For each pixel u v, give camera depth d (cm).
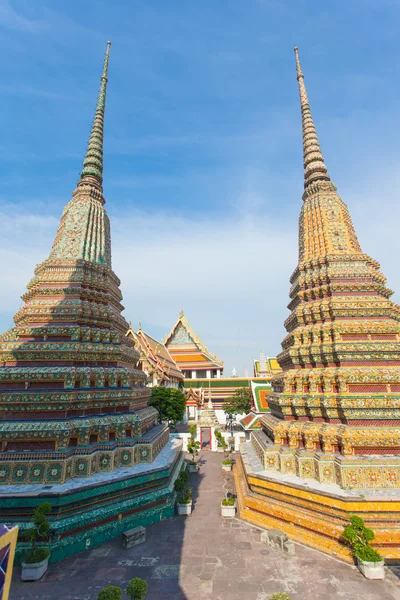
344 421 1480
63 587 1009
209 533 1383
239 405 4972
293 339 1873
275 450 1623
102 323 1900
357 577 1054
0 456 1362
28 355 1608
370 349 1560
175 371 5722
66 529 1198
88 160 2362
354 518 1110
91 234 2092
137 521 1436
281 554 1197
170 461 1770
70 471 1392
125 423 1683
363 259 1855
